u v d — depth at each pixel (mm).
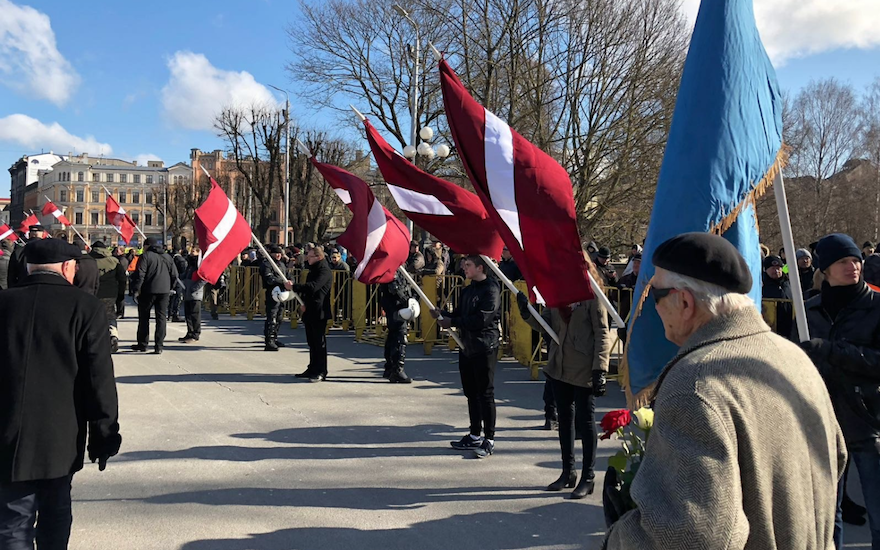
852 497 5113
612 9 21594
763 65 3180
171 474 5289
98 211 95375
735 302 1789
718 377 1637
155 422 6820
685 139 3061
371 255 6715
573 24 21641
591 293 3992
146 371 9602
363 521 4441
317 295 8977
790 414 1677
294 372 9719
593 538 4223
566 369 4941
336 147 38031
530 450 6078
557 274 4086
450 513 4598
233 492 4922
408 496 4898
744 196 2998
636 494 1634
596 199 23812
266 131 37250
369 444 6180
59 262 3314
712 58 3070
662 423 1647
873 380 3428
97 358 3211
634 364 3027
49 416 3102
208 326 15789
